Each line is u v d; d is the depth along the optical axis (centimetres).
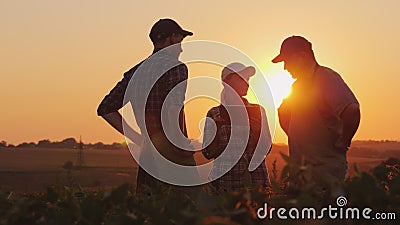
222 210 235
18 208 259
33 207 264
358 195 231
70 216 252
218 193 294
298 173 241
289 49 583
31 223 259
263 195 244
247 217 227
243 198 239
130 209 260
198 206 260
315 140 564
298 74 584
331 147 562
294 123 580
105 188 276
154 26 571
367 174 232
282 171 243
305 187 236
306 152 568
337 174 559
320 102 568
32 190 293
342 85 571
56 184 289
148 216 251
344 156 566
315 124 564
